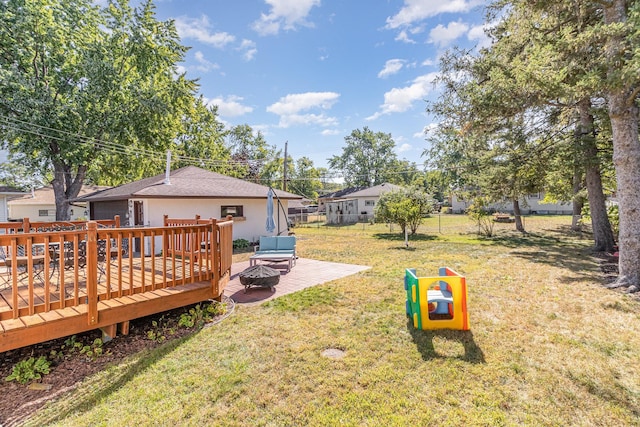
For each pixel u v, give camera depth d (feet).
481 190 45.21
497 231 55.31
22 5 43.50
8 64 44.52
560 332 12.71
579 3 20.58
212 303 16.16
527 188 38.47
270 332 13.21
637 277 18.40
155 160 62.54
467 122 26.91
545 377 9.53
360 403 8.46
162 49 56.70
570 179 45.73
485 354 10.98
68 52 49.75
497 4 30.63
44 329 10.25
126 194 34.42
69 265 15.64
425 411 8.11
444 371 9.96
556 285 19.66
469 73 29.94
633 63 16.02
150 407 8.41
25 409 8.47
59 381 9.78
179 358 11.05
